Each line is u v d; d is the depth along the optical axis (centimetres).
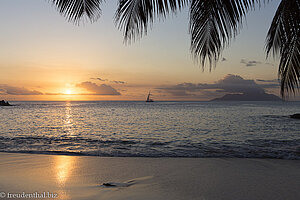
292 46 410
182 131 1619
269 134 1465
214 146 952
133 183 418
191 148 891
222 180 440
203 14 320
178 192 371
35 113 4341
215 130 1688
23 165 547
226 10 312
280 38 416
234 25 312
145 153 765
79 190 371
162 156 709
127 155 722
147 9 309
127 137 1309
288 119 2864
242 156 713
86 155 720
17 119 2777
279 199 344
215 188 392
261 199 344
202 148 891
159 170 514
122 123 2280
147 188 388
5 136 1326
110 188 385
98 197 341
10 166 537
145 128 1822
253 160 629
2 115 3644
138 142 1070
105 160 614
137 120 2672
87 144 975
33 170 501
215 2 315
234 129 1753
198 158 655
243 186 404
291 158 685
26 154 684
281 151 803
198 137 1310
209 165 567
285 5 388
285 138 1269
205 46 327
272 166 558
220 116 3462
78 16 326
